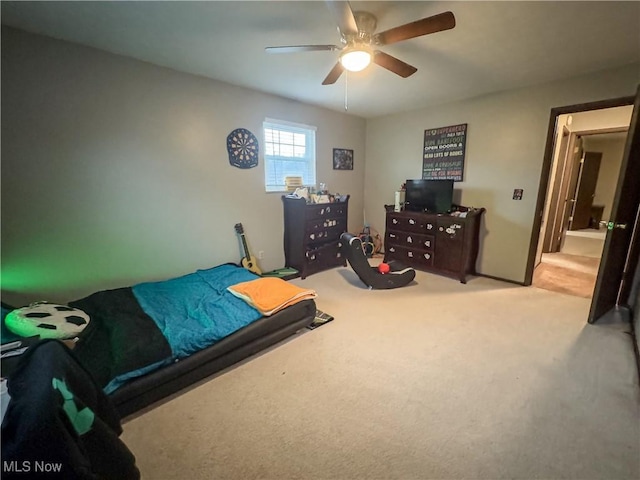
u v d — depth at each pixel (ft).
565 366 6.63
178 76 9.34
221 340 6.42
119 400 5.05
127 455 2.96
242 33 6.91
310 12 6.01
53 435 2.17
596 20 6.22
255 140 11.60
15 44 6.75
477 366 6.67
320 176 14.52
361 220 17.31
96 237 8.41
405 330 8.31
